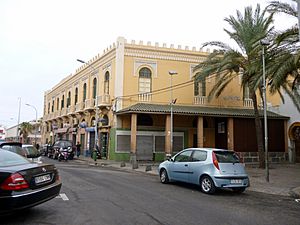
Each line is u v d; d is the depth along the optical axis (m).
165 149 27.97
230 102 31.58
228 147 28.16
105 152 31.17
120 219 6.79
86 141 36.03
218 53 23.98
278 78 14.19
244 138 28.72
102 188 11.17
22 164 6.93
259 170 21.00
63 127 44.66
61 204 8.20
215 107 30.80
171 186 12.66
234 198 10.43
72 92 42.94
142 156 29.06
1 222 6.42
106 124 31.52
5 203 5.98
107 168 22.19
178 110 26.80
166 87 30.22
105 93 32.06
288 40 14.76
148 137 29.47
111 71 30.86
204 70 24.42
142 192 10.64
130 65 29.56
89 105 34.62
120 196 9.63
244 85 23.22
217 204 9.08
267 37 15.95
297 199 10.68
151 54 30.12
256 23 22.67
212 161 11.20
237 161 11.60
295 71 15.88
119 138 28.78
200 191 11.65
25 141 73.88
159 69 30.27
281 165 25.62
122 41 29.50
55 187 7.30
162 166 13.70
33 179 6.59
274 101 32.50
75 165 24.14
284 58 14.31
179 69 30.77
